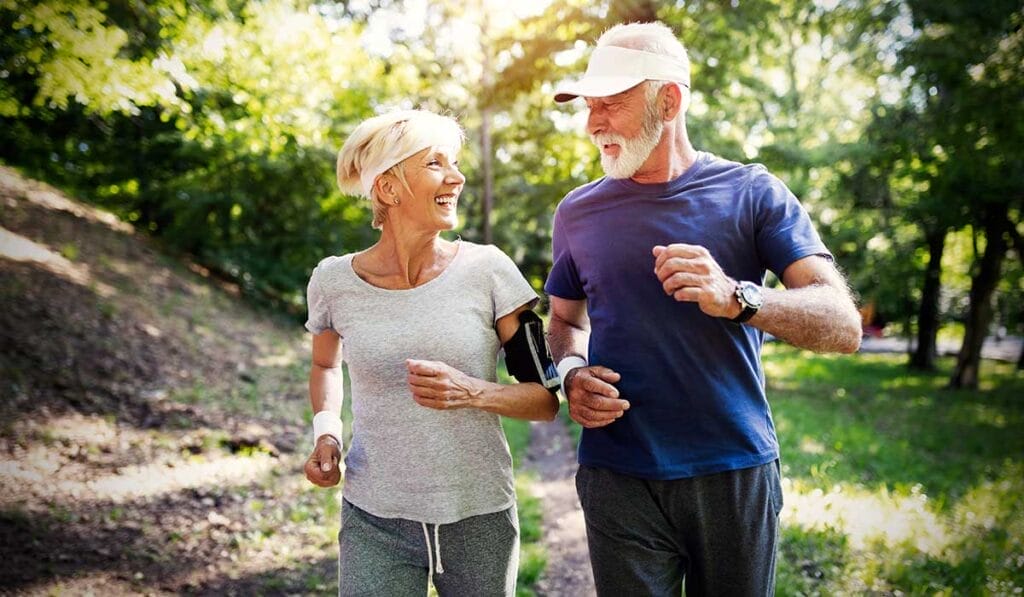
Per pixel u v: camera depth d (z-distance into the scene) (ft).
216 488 16.74
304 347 39.42
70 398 20.16
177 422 20.68
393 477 6.95
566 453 25.44
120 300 29.99
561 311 8.16
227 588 12.46
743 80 40.70
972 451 29.30
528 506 17.88
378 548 7.00
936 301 68.69
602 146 7.16
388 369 6.94
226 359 29.37
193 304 36.19
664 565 7.32
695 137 39.58
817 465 22.36
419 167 6.84
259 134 29.30
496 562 7.05
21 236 32.53
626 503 7.17
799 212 6.89
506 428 28.53
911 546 14.14
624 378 7.11
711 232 6.91
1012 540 15.21
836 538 14.82
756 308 5.92
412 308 6.97
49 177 45.01
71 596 11.64
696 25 33.35
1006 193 44.60
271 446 20.15
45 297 26.21
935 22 36.76
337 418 7.92
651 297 7.00
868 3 37.24
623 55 6.89
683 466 6.89
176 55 19.42
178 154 44.45
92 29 17.37
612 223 7.23
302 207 47.32
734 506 6.89
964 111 38.14
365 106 40.19
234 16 23.56
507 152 62.44
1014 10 34.60
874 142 44.75
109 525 14.20
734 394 6.93
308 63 26.37
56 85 17.97
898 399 46.83
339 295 7.25
